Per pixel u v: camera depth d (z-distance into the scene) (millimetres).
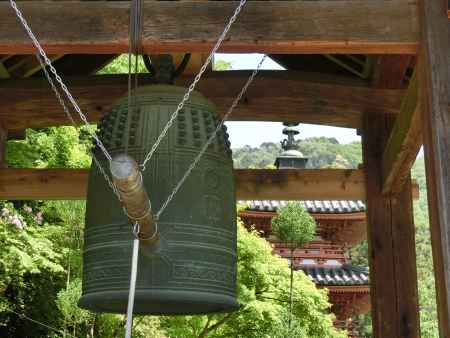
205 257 3645
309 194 6145
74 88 6156
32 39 3461
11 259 9188
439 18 3725
